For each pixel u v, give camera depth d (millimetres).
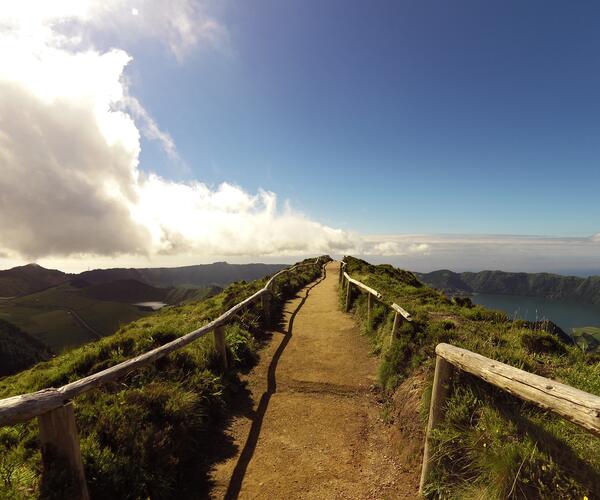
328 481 4469
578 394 2191
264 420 6008
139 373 5762
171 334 8070
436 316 8953
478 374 3148
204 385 6062
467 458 3656
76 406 4523
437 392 3865
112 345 7441
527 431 3467
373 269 23844
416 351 6434
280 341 10414
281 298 17109
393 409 5871
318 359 8859
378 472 4574
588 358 6102
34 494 3021
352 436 5488
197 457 4883
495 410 3826
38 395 2887
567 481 2943
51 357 10750
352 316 13125
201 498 4184
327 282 26984
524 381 2623
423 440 4555
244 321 10617
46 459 3039
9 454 3750
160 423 4730
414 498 3953
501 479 3143
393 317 8930
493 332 7168
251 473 4641
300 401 6707
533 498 2979
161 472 4062
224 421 5906
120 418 4438
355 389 7129
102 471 3631
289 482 4461
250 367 8312
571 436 3375
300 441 5379
